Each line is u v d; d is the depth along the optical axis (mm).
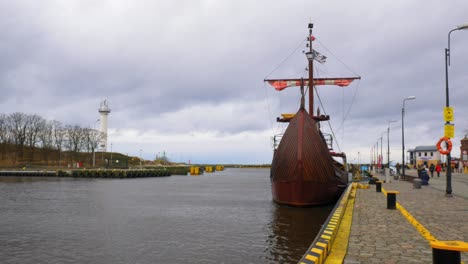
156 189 56062
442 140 23672
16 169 113000
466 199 22188
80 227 21906
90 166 141375
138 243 17469
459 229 12477
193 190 54562
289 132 29344
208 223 23344
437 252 6297
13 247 16672
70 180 80625
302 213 26375
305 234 19438
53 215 27047
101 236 19156
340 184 32844
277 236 18969
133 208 31484
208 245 16953
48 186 60719
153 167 165125
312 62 38312
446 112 23953
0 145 131625
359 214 16062
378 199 22578
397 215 15727
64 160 145500
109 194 46000
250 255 15047
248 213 27891
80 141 141875
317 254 8453
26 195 43812
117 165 154125
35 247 16656
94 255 15258
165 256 15031
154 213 28250
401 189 30672
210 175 131750
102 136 148750
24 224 23016
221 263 13922
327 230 11289
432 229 12477
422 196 24125
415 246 10023
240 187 62750
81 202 36219
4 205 33438
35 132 134500
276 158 30094
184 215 27078
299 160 27484
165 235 19406
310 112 38125
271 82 40438
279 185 29547
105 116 159875
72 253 15602
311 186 27984
